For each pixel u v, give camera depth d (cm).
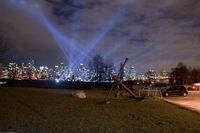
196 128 778
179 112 1146
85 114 995
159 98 1978
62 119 869
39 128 715
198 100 2027
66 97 1720
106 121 854
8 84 4141
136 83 4834
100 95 2238
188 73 7206
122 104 1404
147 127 772
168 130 739
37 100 1470
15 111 1012
